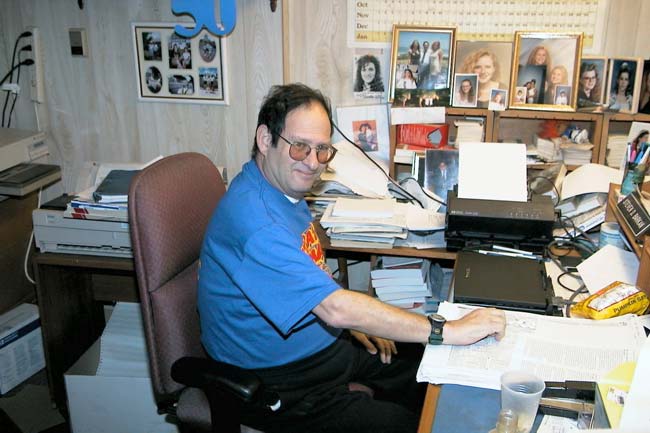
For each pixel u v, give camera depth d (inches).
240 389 49.3
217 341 57.6
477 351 49.4
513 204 70.6
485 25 83.9
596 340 50.7
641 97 80.9
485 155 74.6
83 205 80.1
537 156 84.1
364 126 90.0
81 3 92.1
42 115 99.1
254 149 57.4
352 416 55.4
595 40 82.3
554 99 82.4
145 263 54.9
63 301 90.4
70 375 79.5
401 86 86.0
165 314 55.9
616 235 68.6
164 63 93.3
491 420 42.6
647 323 54.0
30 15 94.1
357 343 69.1
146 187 54.3
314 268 50.9
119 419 80.3
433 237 77.0
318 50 89.0
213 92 93.4
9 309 97.1
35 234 83.0
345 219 74.3
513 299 57.2
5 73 97.6
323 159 54.7
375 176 85.6
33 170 90.7
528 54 82.0
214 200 62.1
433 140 87.5
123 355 81.4
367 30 86.8
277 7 87.7
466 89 84.7
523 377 43.8
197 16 88.7
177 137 97.3
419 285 79.2
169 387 57.6
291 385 56.9
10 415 87.2
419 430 41.6
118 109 97.2
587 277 62.9
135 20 91.9
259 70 91.3
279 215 55.0
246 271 51.5
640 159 68.9
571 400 43.1
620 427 35.4
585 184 75.5
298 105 53.4
